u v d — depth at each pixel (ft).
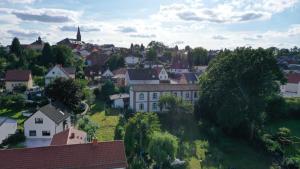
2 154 101.30
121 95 271.28
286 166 155.63
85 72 403.95
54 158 103.55
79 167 103.40
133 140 150.10
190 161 155.84
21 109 232.12
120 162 108.27
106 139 171.42
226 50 235.20
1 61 362.33
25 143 169.68
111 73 377.30
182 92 249.55
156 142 139.64
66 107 217.15
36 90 283.79
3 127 169.89
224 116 193.88
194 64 536.01
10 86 291.38
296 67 479.82
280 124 232.53
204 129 207.92
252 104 190.70
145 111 242.58
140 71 305.73
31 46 549.54
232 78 201.16
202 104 224.33
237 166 156.97
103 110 243.81
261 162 164.35
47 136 178.40
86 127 178.91
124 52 567.59
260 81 192.54
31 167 100.12
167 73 363.97
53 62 380.58
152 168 139.74
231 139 200.34
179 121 221.87
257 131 201.36
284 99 249.75
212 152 170.81
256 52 199.21
